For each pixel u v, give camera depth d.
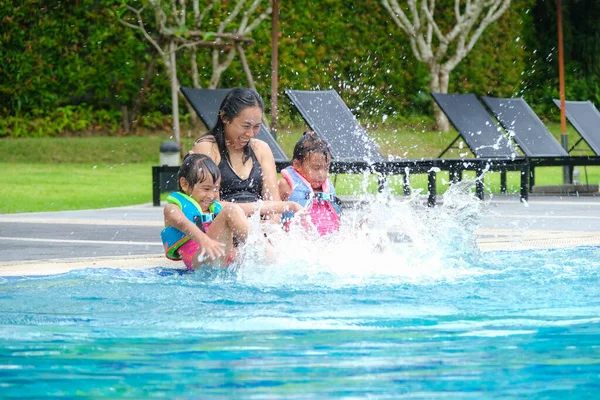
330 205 5.69
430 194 10.01
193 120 22.77
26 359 2.74
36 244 6.73
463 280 4.29
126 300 3.77
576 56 27.02
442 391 2.35
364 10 23.11
